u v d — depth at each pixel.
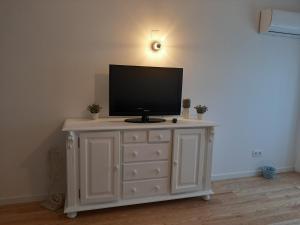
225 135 3.11
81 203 2.15
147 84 2.46
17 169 2.39
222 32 2.90
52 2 2.29
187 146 2.39
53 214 2.21
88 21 2.41
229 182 3.07
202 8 2.78
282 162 3.49
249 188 2.90
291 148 3.50
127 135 2.19
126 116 2.51
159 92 2.51
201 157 2.47
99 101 2.55
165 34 2.68
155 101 2.51
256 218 2.25
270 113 3.29
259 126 3.26
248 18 2.98
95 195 2.18
